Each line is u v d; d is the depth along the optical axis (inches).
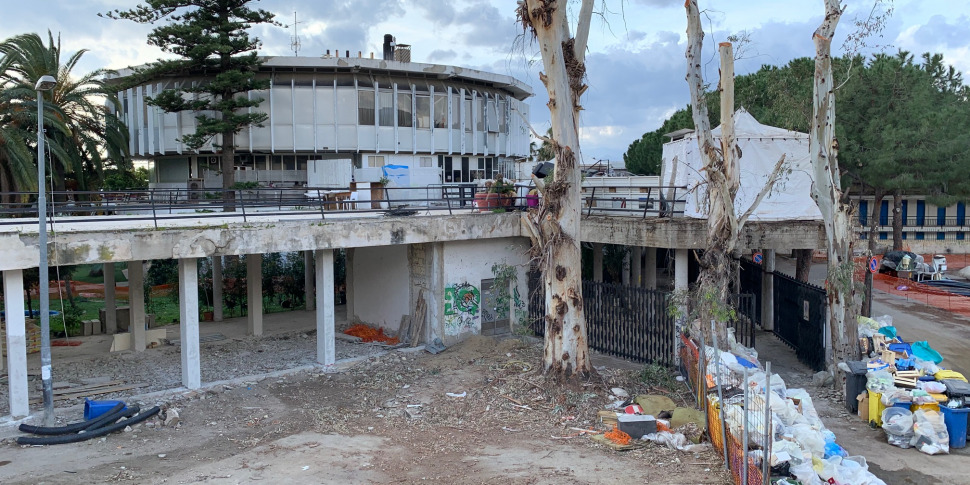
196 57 1110.4
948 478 430.0
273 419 573.0
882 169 1269.7
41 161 529.7
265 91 1378.0
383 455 474.9
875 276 1395.2
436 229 797.2
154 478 437.4
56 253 558.6
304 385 677.3
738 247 697.0
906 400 503.2
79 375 715.4
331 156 1437.0
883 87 1284.4
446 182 1529.3
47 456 485.4
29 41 1008.9
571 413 568.7
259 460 468.8
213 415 585.0
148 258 604.4
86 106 1067.9
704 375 522.9
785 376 691.4
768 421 356.2
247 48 1157.1
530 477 421.4
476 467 444.8
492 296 893.2
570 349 619.8
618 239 768.9
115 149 1142.3
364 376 707.4
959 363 735.7
